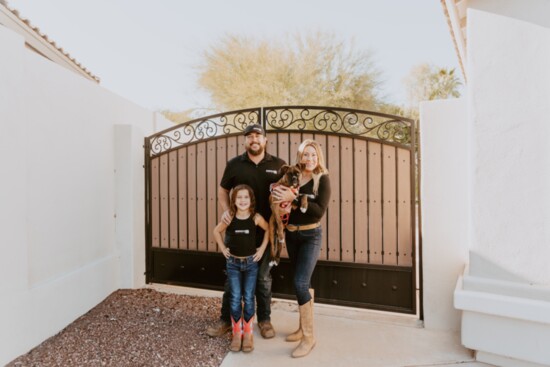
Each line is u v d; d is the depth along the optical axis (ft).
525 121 8.96
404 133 12.59
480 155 9.48
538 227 8.84
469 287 9.39
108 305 13.24
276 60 51.96
